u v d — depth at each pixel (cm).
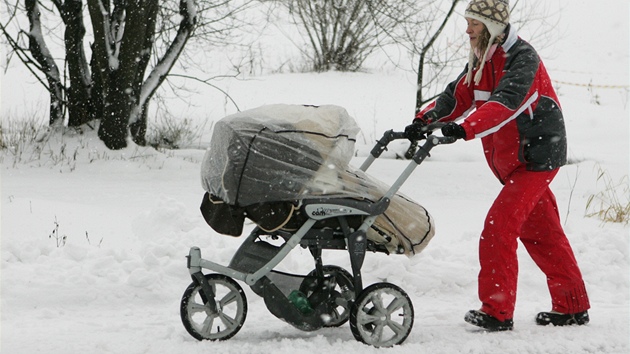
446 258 695
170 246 656
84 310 572
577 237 746
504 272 514
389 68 2361
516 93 493
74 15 1360
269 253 490
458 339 503
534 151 516
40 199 935
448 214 965
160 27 1450
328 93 2027
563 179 1285
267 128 457
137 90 1356
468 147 1583
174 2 1431
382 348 475
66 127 1396
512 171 530
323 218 473
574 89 2267
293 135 459
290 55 2442
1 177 1129
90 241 756
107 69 1312
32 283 589
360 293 484
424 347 484
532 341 502
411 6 1580
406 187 1195
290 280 511
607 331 530
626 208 969
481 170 1366
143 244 689
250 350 466
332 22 2223
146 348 467
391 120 1797
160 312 571
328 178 470
